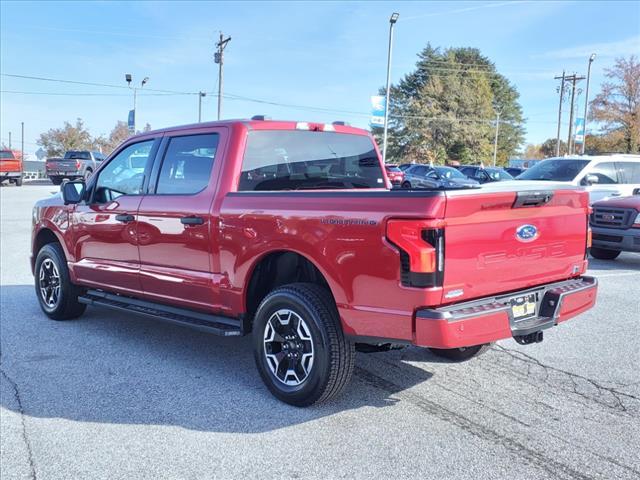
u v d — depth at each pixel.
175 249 5.08
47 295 6.86
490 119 79.25
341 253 3.85
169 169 5.31
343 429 3.90
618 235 10.52
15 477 3.34
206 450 3.64
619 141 46.44
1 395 4.53
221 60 40.31
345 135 5.64
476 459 3.50
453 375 4.92
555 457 3.52
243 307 4.62
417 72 81.88
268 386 4.44
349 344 4.06
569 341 5.91
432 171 25.95
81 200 6.22
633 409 4.23
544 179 13.49
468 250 3.66
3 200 24.53
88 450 3.65
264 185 4.95
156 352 5.59
